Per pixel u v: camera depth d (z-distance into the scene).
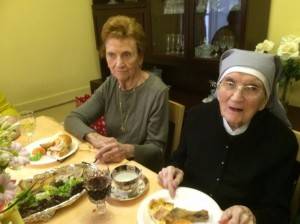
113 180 1.05
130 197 1.01
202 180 1.20
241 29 1.94
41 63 2.95
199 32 2.26
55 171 1.12
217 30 2.18
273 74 1.03
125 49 1.47
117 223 0.91
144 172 1.16
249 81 0.99
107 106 1.67
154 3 2.42
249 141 1.09
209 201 0.98
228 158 1.12
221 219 0.89
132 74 1.53
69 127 1.54
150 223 0.89
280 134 1.07
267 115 1.11
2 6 2.57
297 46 1.62
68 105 3.26
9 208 0.74
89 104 1.69
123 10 2.59
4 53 2.68
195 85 2.68
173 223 0.88
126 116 1.59
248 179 1.08
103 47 1.61
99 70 3.45
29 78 2.89
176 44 2.44
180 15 2.32
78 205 0.99
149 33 2.48
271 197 1.05
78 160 1.27
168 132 1.57
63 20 3.00
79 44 3.20
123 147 1.33
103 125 1.74
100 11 2.78
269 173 1.08
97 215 0.94
